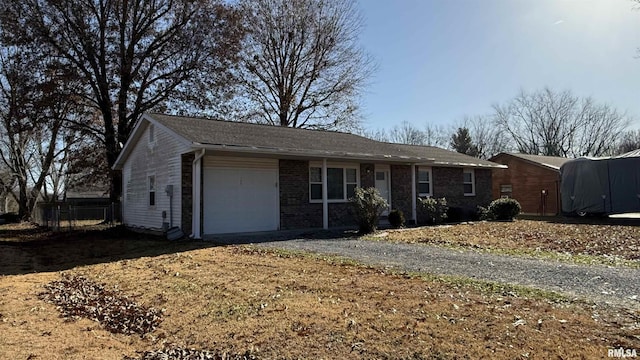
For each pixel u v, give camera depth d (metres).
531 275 6.65
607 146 43.16
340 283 6.31
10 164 30.97
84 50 21.97
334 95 29.34
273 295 5.75
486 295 5.44
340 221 16.00
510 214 18.78
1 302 6.24
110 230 17.62
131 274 7.98
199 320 4.95
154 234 14.60
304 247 10.18
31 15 20.47
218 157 13.34
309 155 13.70
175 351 4.13
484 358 3.55
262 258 8.72
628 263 7.59
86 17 21.70
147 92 23.56
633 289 5.66
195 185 12.25
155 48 23.42
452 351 3.71
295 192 14.95
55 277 8.31
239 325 4.67
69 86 21.39
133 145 17.08
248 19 27.31
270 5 27.88
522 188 26.05
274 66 28.92
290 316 4.85
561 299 5.18
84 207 22.56
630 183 18.00
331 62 28.91
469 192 21.55
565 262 7.77
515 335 3.99
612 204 18.41
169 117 14.73
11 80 21.80
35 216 28.78
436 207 17.66
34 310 5.77
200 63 23.17
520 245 10.23
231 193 13.52
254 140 13.41
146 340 4.49
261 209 14.11
